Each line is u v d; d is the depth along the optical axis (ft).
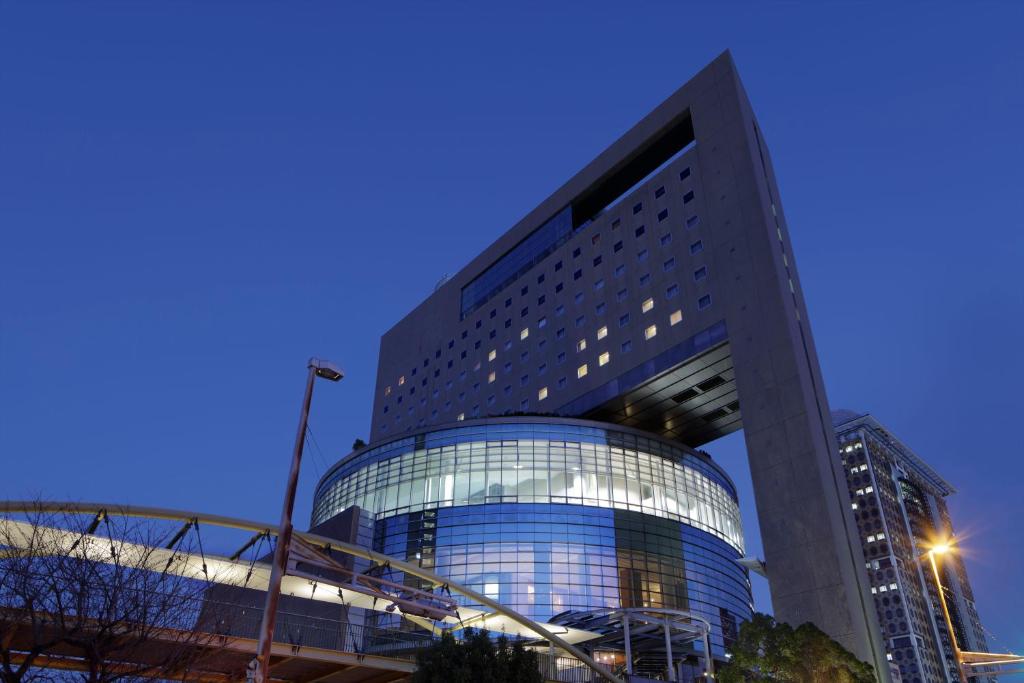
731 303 232.53
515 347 311.06
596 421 259.39
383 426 371.35
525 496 241.96
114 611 74.43
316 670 121.19
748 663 123.13
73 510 96.53
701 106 273.33
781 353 212.64
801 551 186.09
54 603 73.46
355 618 178.60
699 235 253.65
